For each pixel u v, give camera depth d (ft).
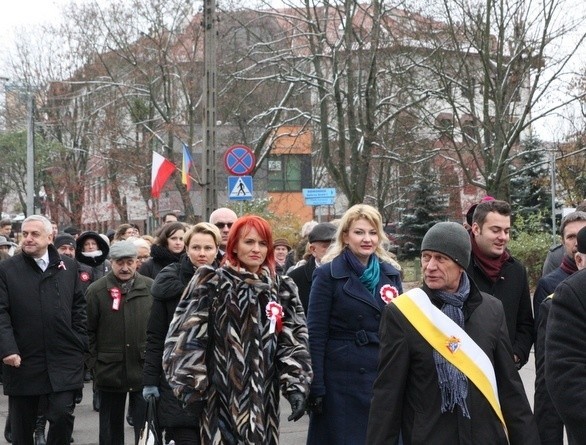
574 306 13.70
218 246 24.13
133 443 32.91
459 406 14.70
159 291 23.63
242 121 112.27
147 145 127.34
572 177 110.01
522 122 80.64
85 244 42.55
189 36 120.37
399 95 90.27
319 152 125.29
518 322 22.22
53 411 27.27
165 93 118.73
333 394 21.50
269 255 19.11
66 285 27.78
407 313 15.11
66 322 27.53
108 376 29.63
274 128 97.19
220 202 132.05
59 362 27.43
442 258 15.26
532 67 81.71
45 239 27.58
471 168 115.65
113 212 162.40
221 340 18.34
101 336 29.89
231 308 18.44
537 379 18.20
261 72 104.06
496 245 21.57
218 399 18.25
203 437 18.21
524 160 113.50
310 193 78.54
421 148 97.76
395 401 14.94
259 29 106.63
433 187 119.85
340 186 89.15
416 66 85.92
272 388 18.75
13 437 27.96
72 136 144.77
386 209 128.47
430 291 15.38
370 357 21.56
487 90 82.89
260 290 18.71
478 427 14.70
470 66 86.28
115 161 127.44
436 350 14.88
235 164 57.72
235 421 17.99
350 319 21.67
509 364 15.26
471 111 83.76
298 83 95.71
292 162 169.37
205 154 65.51
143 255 41.50
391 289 21.85
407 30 84.33
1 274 27.35
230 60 101.09
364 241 22.07
